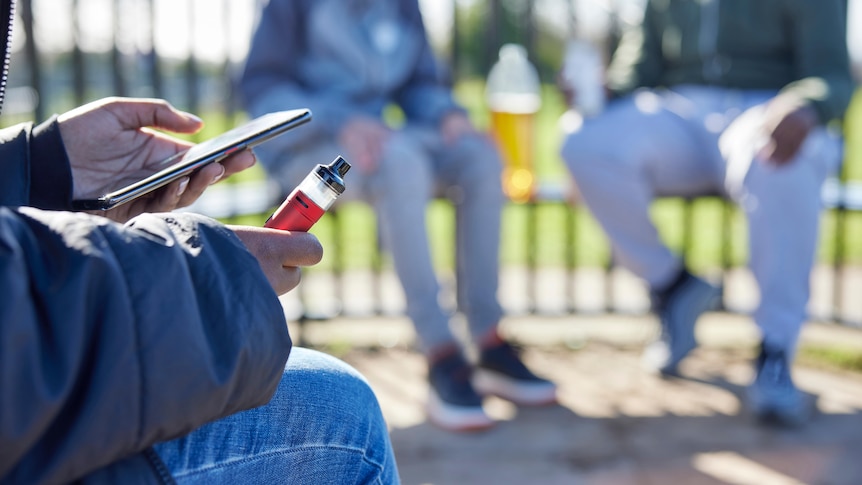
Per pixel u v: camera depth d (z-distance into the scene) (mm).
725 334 3523
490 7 3619
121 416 679
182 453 852
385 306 3572
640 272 2990
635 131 2914
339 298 3531
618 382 3018
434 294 2633
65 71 3156
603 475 2316
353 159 2598
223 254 777
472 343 2877
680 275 3025
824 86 2701
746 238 2727
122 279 683
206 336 730
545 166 7234
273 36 2861
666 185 3053
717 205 6242
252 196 3146
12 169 974
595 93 3100
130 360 675
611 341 3459
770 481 2287
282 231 913
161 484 761
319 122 2689
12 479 655
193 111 3350
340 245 3537
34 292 658
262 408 930
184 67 3311
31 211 703
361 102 2967
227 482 881
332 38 2916
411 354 3277
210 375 717
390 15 3045
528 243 3627
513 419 2697
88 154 1212
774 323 2670
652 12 3328
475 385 2779
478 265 2816
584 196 2959
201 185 1133
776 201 2609
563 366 3182
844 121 3305
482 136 2836
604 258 4543
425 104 2953
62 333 647
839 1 2859
